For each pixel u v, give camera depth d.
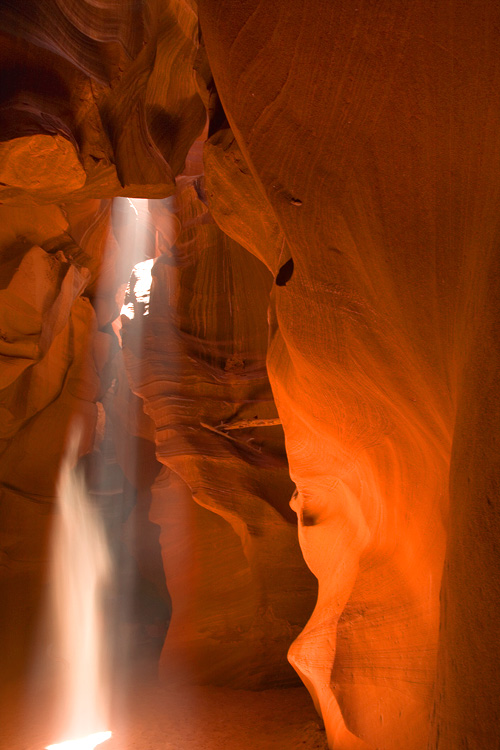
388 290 3.55
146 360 13.33
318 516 7.66
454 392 3.35
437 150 2.89
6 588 14.80
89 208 13.81
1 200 7.89
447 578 2.30
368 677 5.22
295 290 4.36
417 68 2.75
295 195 3.70
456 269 3.01
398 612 5.02
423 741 4.27
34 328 12.37
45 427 15.32
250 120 3.57
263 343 13.84
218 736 8.66
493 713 1.87
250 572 12.38
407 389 3.99
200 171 14.15
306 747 7.33
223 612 12.45
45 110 6.86
